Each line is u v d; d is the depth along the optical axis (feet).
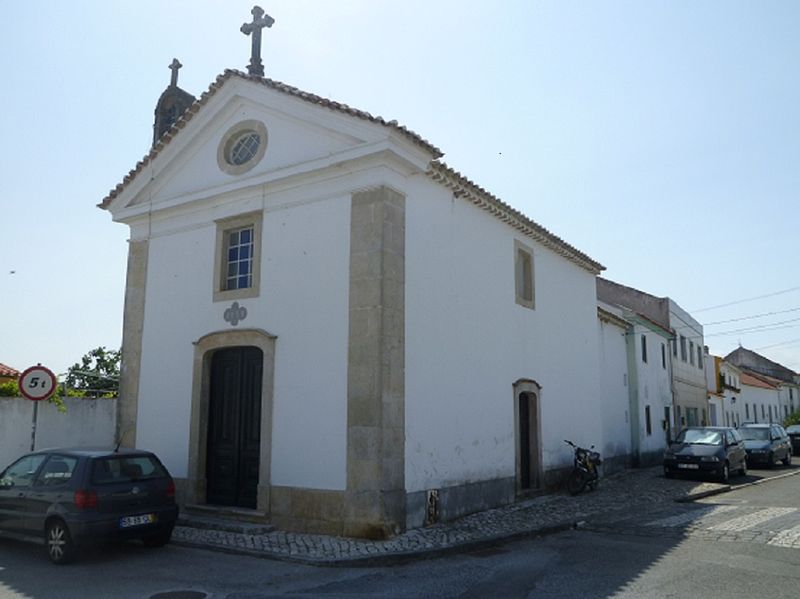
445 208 35.53
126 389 38.70
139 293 39.34
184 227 38.11
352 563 24.27
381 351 29.25
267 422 32.07
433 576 22.90
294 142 34.09
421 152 31.73
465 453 34.99
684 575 22.53
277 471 31.35
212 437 35.42
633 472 61.16
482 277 38.52
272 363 32.53
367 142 30.66
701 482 52.44
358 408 29.30
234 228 36.06
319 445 30.25
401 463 29.63
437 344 33.55
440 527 30.91
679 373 85.92
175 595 20.45
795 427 92.73
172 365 37.01
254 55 40.96
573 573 23.08
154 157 39.32
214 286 35.88
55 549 24.86
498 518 33.88
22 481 27.40
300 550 26.27
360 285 30.27
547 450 44.45
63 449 27.61
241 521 31.71
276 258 33.58
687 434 58.85
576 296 52.19
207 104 37.17
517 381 41.16
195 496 34.53
